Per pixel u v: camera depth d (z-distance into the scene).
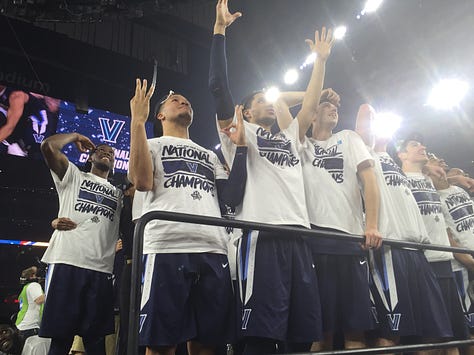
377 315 2.28
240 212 2.08
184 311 1.81
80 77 8.90
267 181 2.11
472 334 3.06
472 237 3.19
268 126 2.35
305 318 1.89
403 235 2.50
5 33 8.19
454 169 3.71
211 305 1.88
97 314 2.83
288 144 2.25
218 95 2.36
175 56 10.32
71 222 2.88
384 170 2.68
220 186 2.18
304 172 2.39
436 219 2.90
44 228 8.77
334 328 2.10
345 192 2.37
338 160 2.44
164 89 9.76
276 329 1.79
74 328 2.75
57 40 8.66
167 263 1.84
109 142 8.98
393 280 2.28
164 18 9.82
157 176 2.04
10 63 8.29
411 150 3.10
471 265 3.11
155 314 1.74
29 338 4.75
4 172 8.12
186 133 2.31
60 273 2.79
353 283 2.16
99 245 2.94
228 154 2.22
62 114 8.63
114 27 9.71
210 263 1.92
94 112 8.97
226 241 2.09
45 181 8.52
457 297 2.76
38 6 6.23
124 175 8.95
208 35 10.33
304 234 1.90
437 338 2.46
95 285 2.87
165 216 1.61
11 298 8.05
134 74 9.42
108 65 9.15
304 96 2.46
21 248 8.52
